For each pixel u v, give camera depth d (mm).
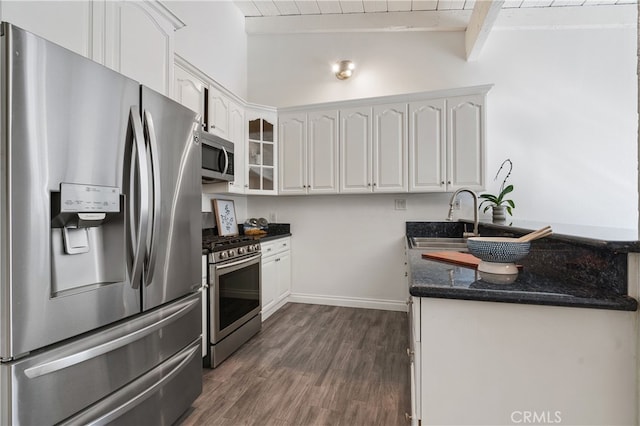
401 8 3389
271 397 1802
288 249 3633
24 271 919
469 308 953
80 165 1069
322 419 1615
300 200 3684
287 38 3777
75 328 1052
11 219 892
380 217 3447
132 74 1550
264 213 3779
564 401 900
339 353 2344
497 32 3256
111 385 1190
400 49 3486
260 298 2789
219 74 3295
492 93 3258
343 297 3543
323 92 3678
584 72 3123
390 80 3504
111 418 1181
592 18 3102
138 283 1290
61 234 1087
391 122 3070
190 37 2867
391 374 2041
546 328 908
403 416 1634
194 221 1693
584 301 864
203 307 2105
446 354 967
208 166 2441
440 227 3291
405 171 3027
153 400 1394
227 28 3441
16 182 902
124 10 1505
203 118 2527
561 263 1134
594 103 3107
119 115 1214
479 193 3223
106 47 1407
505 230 2000
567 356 896
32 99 936
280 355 2318
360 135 3160
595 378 881
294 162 3369
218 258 2182
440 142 2928
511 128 3221
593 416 885
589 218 3105
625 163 3061
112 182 1184
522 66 3211
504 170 3229
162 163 1438
